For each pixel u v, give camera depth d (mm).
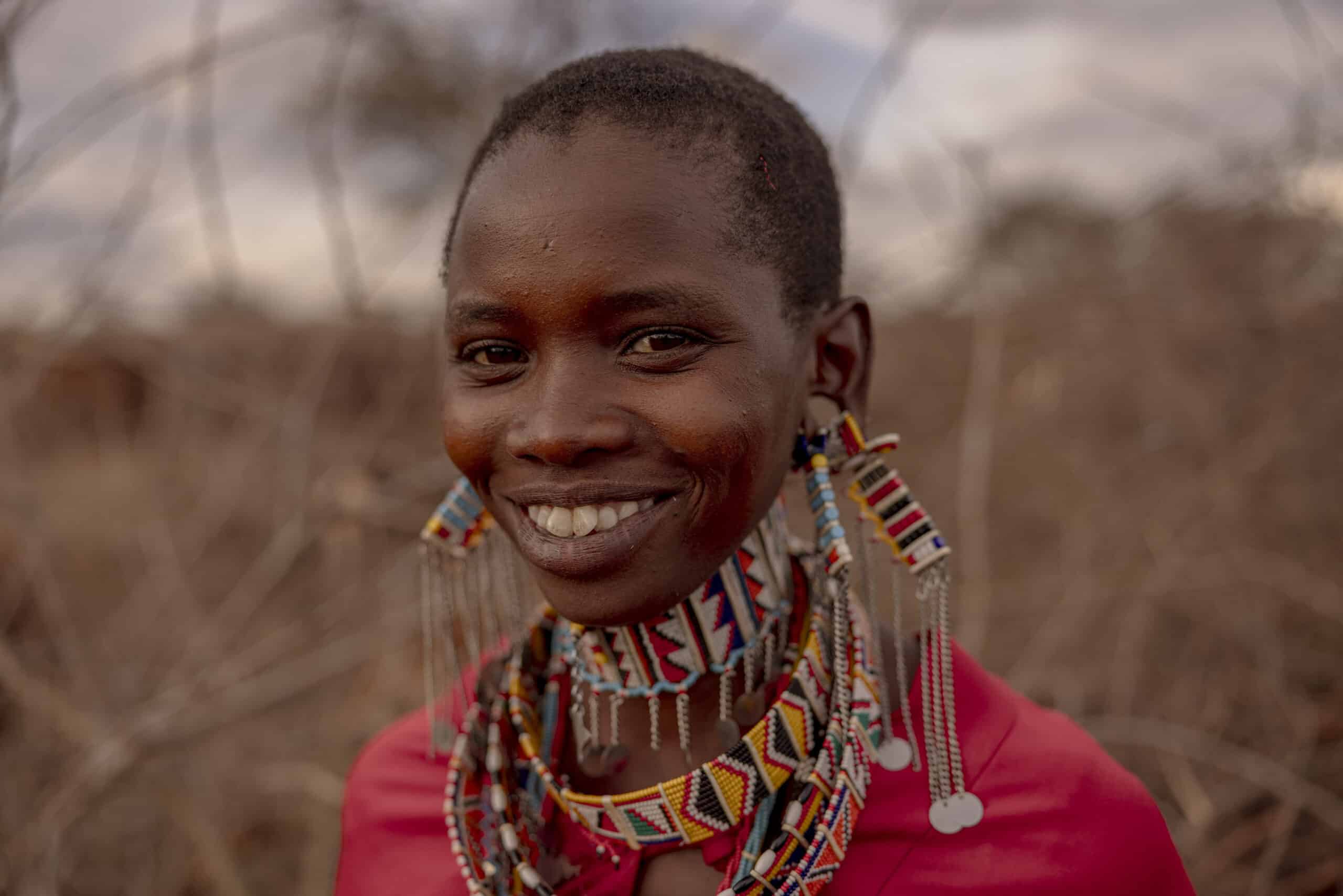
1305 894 2781
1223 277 4453
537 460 1063
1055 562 3904
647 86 1070
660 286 1010
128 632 3600
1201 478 4055
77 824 3004
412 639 3711
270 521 3980
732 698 1249
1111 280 4570
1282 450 4109
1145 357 4438
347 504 3709
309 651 3625
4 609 3537
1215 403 4250
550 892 1222
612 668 1258
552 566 1075
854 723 1169
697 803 1171
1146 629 3629
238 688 3320
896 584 1223
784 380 1106
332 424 4066
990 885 1154
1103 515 3939
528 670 1392
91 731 3066
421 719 1640
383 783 1559
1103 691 3475
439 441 4129
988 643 3762
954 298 4309
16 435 3689
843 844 1146
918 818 1194
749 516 1098
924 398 4855
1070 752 1239
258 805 3291
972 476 3824
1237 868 2857
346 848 1543
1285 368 4305
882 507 1229
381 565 3807
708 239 1035
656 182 1024
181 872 3074
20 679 3098
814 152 1251
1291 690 3410
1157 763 3188
